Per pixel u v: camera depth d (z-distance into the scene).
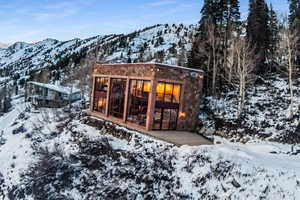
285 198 13.41
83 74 56.06
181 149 19.33
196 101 25.94
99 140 22.88
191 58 35.56
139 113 24.50
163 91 23.89
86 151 22.08
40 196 18.77
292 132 21.78
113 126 25.23
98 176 18.97
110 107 28.75
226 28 35.94
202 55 34.12
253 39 37.72
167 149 19.78
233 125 24.73
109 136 24.33
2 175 23.61
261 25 38.25
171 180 17.03
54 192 18.67
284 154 18.69
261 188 14.41
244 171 15.69
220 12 35.50
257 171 15.44
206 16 35.50
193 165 17.56
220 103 29.67
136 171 18.34
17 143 30.22
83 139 24.11
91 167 19.98
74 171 19.83
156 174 17.67
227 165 16.52
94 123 27.78
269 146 19.98
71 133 26.59
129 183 17.61
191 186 16.28
